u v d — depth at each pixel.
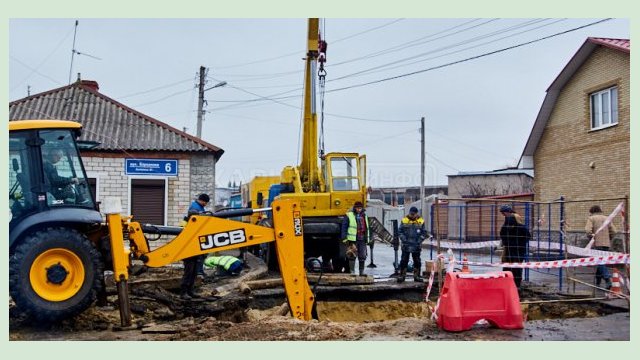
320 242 16.80
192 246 9.18
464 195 41.06
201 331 8.38
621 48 17.69
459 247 16.56
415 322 9.03
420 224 14.09
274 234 9.48
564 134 21.58
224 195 46.22
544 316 11.28
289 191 17.36
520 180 39.72
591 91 19.92
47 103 20.56
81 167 9.05
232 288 11.99
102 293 9.74
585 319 9.38
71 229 8.43
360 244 14.77
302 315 9.48
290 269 9.45
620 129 18.48
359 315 12.80
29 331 8.39
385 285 13.41
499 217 24.47
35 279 8.13
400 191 59.72
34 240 8.14
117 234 8.68
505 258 13.02
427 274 14.48
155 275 13.93
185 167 19.38
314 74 16.61
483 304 8.59
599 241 13.16
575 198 20.80
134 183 19.08
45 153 8.79
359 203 15.01
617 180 18.56
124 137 19.38
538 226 14.72
